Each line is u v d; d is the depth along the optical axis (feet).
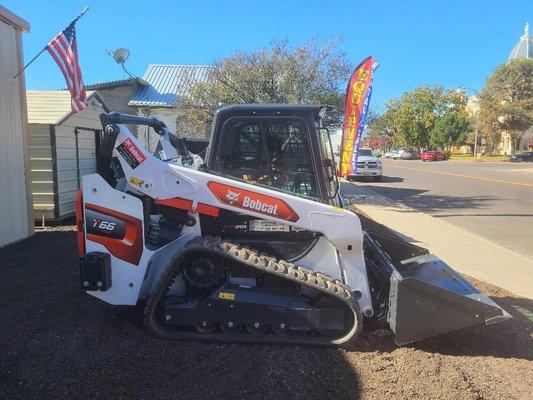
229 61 46.68
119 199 14.74
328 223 14.47
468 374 13.37
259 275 14.82
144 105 69.46
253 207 14.57
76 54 30.60
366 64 24.86
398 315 14.03
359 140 25.41
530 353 14.93
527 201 54.34
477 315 14.02
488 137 213.05
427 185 75.72
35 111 34.53
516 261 26.55
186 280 14.74
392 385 12.52
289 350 14.17
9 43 27.81
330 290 13.96
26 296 18.42
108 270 14.73
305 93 45.68
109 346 14.17
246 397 11.77
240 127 15.12
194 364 13.25
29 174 29.78
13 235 28.09
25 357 13.44
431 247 29.50
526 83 199.62
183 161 17.87
